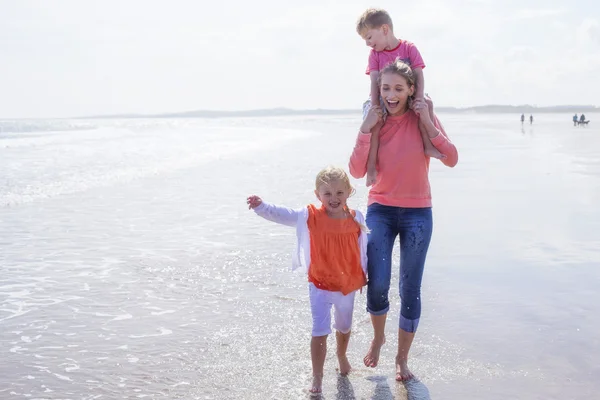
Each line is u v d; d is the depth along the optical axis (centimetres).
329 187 413
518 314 541
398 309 561
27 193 1268
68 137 3503
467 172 1680
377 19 459
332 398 388
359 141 437
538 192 1279
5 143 2731
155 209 1110
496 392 393
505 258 739
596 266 698
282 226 955
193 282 651
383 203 440
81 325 524
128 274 683
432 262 723
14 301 589
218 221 996
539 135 4247
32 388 404
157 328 516
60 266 719
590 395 387
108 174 1603
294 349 468
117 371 430
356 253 423
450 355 455
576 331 499
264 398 389
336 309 421
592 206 1098
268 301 587
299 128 7094
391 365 443
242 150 2619
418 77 450
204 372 429
